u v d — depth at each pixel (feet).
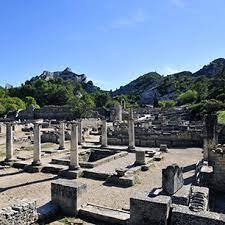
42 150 136.67
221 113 200.64
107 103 417.08
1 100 390.01
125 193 72.84
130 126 135.13
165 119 246.27
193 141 153.07
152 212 45.91
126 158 117.50
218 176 74.59
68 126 204.74
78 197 53.16
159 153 122.52
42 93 457.68
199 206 51.85
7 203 64.90
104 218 51.16
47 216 51.29
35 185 80.07
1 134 206.80
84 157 123.24
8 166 101.24
